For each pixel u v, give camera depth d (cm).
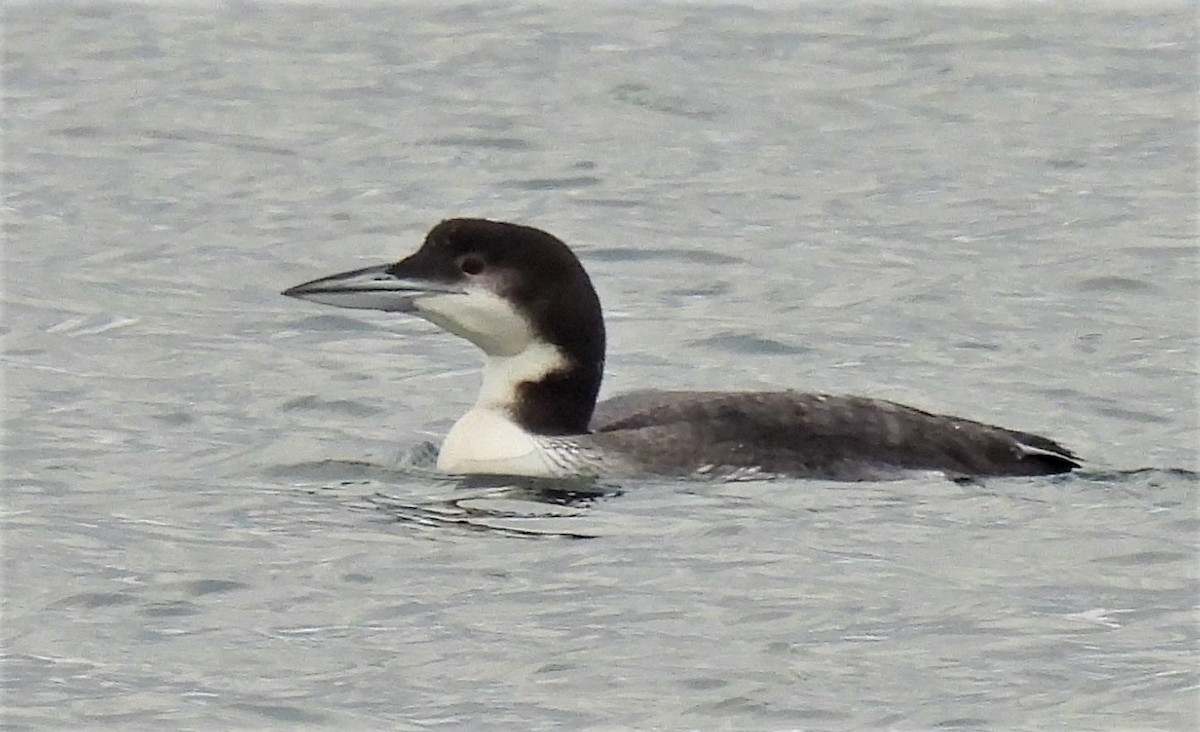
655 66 2802
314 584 1245
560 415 1466
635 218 2184
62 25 3008
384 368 1723
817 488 1394
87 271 2000
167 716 1084
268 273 2005
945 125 2555
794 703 1087
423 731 1065
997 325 1841
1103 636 1166
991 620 1184
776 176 2339
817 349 1775
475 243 1468
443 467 1460
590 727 1068
